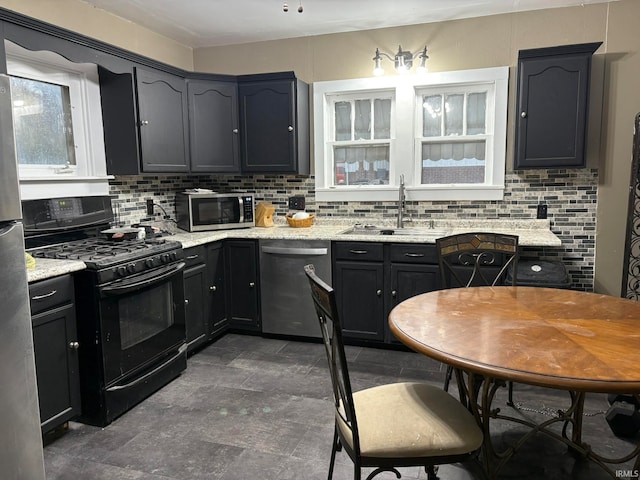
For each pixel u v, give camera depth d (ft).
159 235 10.73
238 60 13.43
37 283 6.86
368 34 12.26
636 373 4.06
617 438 7.11
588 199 11.10
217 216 12.09
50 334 7.11
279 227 12.87
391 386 5.89
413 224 12.39
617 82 10.64
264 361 10.31
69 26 9.91
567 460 6.61
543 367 4.21
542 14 10.97
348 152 13.08
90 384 7.68
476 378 6.47
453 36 11.60
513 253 7.95
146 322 8.62
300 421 7.75
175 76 11.23
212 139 12.09
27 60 8.79
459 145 12.15
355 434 4.70
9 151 5.08
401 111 12.14
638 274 10.75
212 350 11.01
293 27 12.08
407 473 6.48
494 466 6.13
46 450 7.05
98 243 9.32
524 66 10.25
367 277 10.82
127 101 10.16
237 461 6.70
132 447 7.10
